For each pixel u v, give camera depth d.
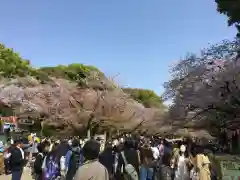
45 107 22.39
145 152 7.33
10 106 22.61
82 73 25.09
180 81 19.70
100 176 3.97
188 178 8.66
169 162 7.71
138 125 23.52
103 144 13.81
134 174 7.23
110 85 23.62
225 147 20.58
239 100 17.70
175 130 24.66
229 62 17.67
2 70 37.47
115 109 22.56
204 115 20.58
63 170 8.77
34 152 17.91
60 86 23.12
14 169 10.23
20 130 26.20
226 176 8.73
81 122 22.23
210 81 17.98
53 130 23.94
